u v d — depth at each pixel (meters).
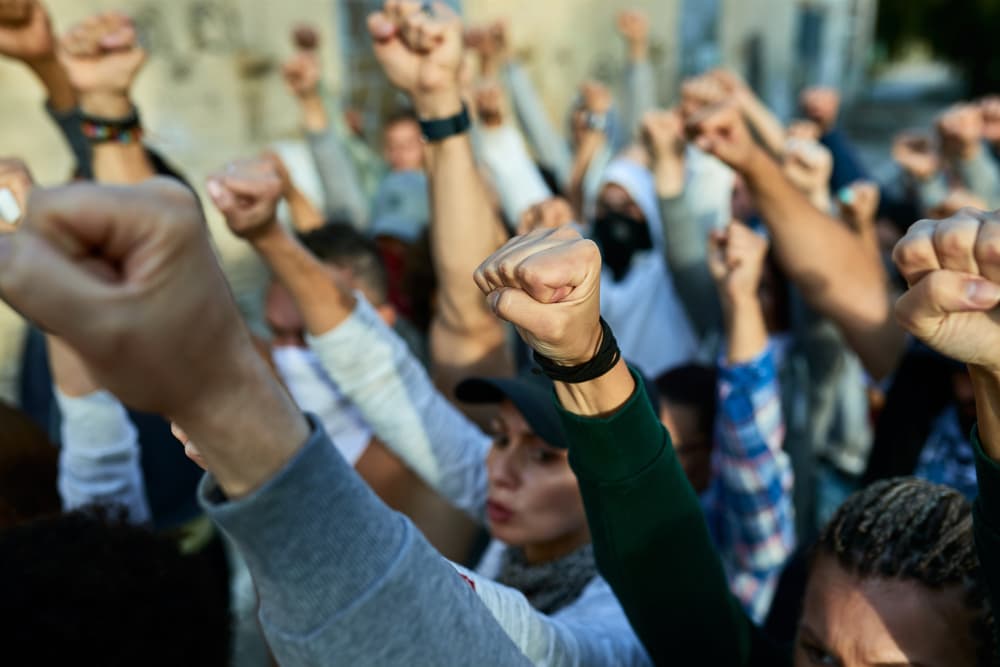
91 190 0.42
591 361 0.73
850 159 3.44
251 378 0.49
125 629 0.69
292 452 0.52
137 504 1.44
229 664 0.82
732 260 1.49
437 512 1.58
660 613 0.90
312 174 4.46
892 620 0.83
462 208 1.51
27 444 1.49
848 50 13.65
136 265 0.43
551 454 1.28
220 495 0.53
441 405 1.50
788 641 1.34
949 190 3.15
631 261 2.78
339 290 1.38
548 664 0.87
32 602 0.66
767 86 9.21
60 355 1.36
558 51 7.09
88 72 1.55
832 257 1.64
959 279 0.53
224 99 5.07
